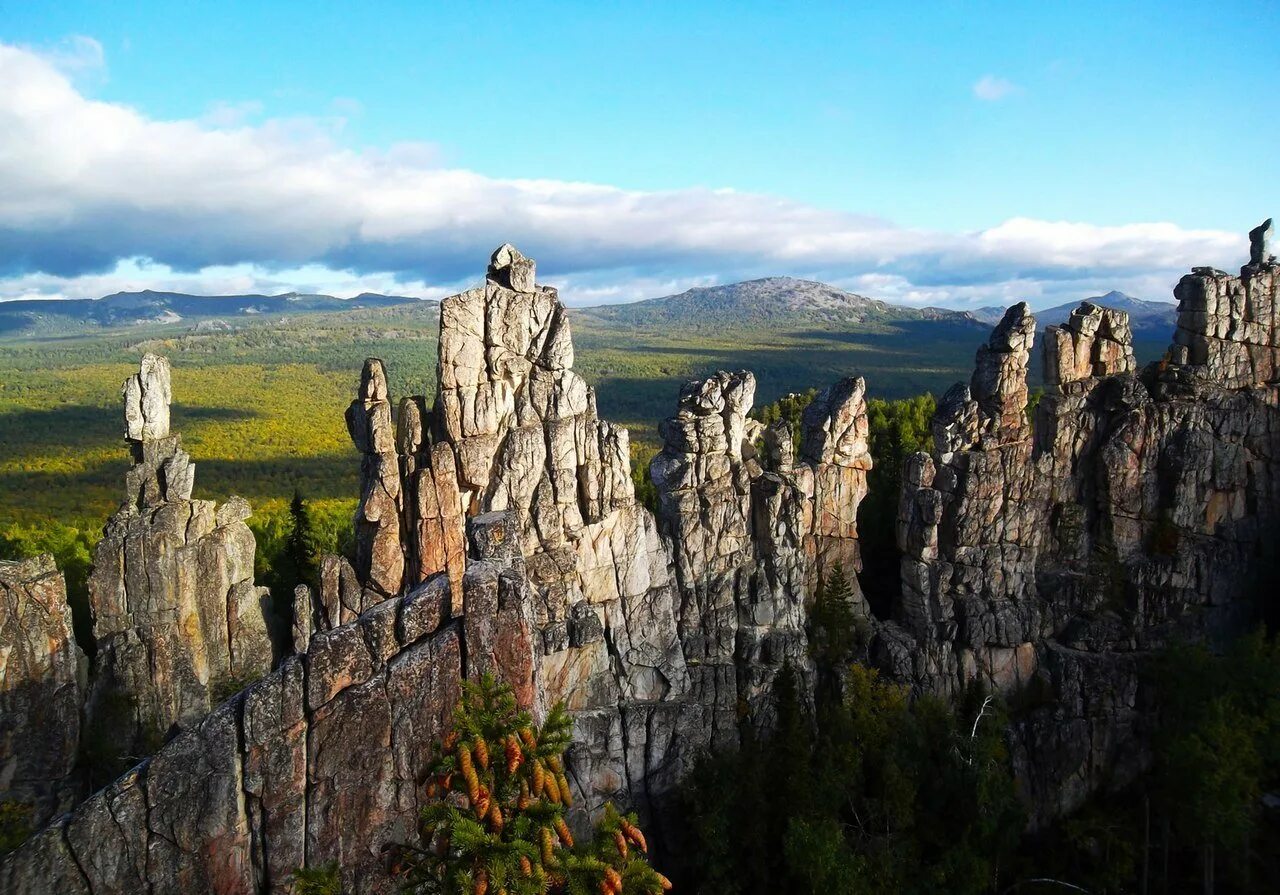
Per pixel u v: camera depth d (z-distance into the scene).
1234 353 64.12
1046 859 55.81
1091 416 62.12
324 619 52.53
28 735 53.62
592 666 53.69
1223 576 63.12
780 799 50.25
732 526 56.88
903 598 61.16
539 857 19.48
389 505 52.22
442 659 25.33
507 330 52.69
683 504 55.66
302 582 75.88
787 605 57.28
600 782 52.31
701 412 56.44
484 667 25.67
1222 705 52.09
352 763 24.45
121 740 56.34
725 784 50.53
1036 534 61.84
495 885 18.86
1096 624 60.78
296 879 22.66
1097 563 61.53
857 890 45.97
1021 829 53.59
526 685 26.16
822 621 58.56
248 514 63.56
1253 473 65.00
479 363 52.25
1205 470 62.56
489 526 29.81
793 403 104.12
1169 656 57.31
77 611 74.56
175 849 23.33
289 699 23.92
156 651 57.91
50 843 22.55
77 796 54.25
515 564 28.42
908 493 60.00
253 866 24.00
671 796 53.25
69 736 54.94
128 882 23.08
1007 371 59.81
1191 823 51.66
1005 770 54.97
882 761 52.91
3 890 22.12
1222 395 63.06
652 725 53.44
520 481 52.91
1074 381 62.12
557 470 53.34
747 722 55.16
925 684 58.50
